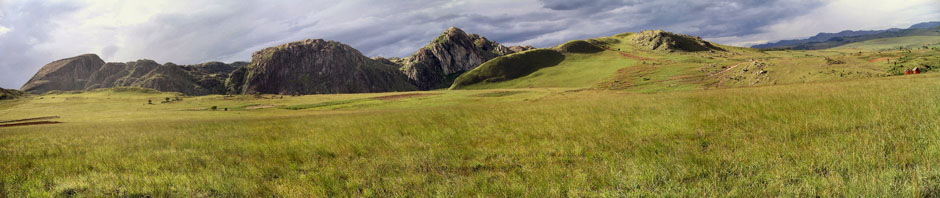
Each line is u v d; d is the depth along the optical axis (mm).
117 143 12078
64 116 87500
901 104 8859
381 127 13367
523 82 199625
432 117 16625
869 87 14758
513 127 11039
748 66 82438
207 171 6828
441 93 135875
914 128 6152
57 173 7336
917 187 3576
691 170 4969
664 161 5398
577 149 6930
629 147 6777
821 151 5164
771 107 10578
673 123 9211
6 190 5949
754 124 8219
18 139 14805
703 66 116000
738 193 4004
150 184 5992
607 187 4641
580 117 12188
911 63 51719
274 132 14164
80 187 6023
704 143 6828
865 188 3695
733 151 5855
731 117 9406
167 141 12312
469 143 8758
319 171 6609
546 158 6535
